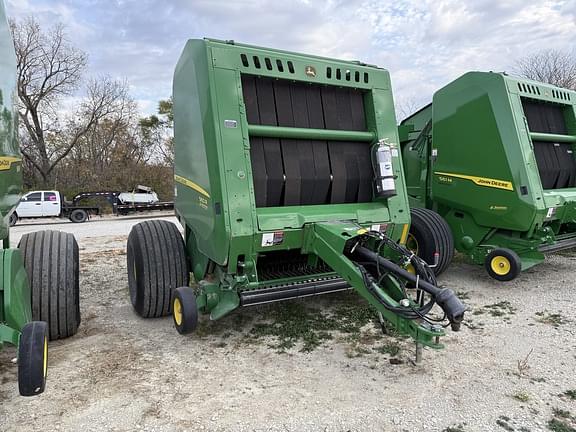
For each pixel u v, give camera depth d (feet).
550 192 20.11
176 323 13.42
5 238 10.38
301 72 13.48
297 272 14.79
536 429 8.90
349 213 13.76
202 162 12.99
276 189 13.43
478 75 19.74
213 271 14.64
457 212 21.39
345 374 11.31
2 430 9.03
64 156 109.09
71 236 13.98
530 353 12.32
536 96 20.47
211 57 12.31
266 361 12.18
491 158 19.31
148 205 79.05
